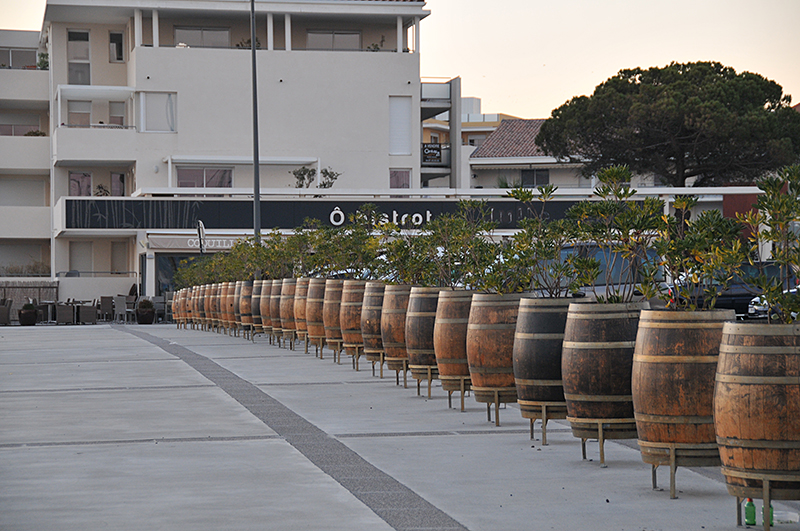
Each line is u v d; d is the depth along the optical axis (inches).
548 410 370.9
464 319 459.8
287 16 2167.8
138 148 2126.0
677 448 282.8
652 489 292.5
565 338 338.3
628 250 360.2
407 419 439.8
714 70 2165.4
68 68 2249.0
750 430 242.7
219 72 2158.0
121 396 528.4
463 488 292.5
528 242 445.1
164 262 1870.1
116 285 2066.9
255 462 334.0
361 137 2222.0
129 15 2181.3
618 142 2094.0
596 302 342.3
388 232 666.2
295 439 382.6
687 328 282.4
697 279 313.1
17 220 2256.4
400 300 558.3
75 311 1685.5
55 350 909.8
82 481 303.3
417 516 257.1
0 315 1673.2
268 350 875.4
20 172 2363.4
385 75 2228.1
